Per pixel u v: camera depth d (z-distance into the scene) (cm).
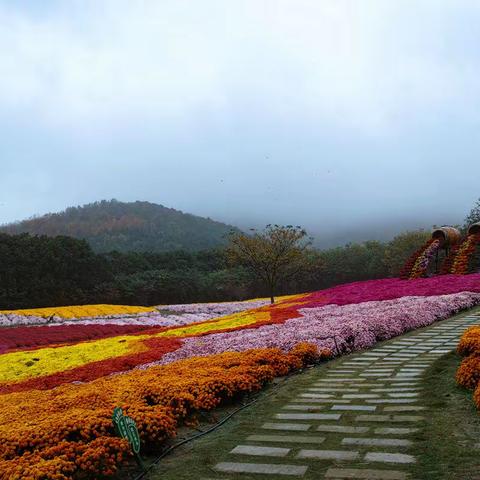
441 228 3925
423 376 971
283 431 722
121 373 1287
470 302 2062
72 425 659
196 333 2070
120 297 5497
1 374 1627
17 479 530
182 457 662
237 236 4088
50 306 4975
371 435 670
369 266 7312
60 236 5594
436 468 548
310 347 1228
